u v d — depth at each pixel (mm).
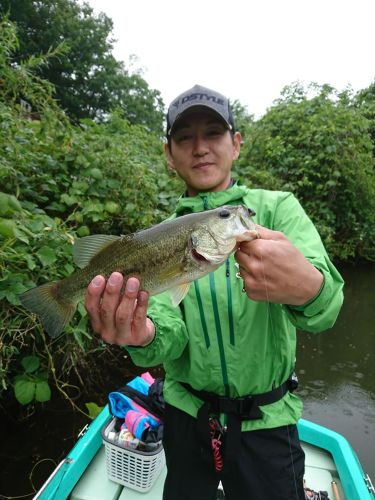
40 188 1450
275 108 3680
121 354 1764
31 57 1669
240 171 2881
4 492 1092
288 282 483
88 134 1863
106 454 986
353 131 3246
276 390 685
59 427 1333
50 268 1093
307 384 1747
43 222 1145
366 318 2496
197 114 757
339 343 2139
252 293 503
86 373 1523
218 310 686
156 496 955
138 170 1694
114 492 960
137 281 544
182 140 796
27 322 1110
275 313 681
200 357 696
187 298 719
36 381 1102
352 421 1509
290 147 3332
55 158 1529
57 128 1708
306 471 1021
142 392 1130
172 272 644
